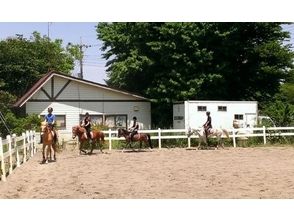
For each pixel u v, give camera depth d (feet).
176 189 47.16
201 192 45.27
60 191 46.98
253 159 74.95
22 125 108.99
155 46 122.62
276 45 128.36
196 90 119.75
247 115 112.98
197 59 119.75
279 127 106.22
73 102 121.60
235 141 104.42
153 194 44.57
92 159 77.46
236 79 130.21
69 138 120.06
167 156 81.30
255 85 136.67
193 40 119.24
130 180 53.47
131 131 91.76
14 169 63.87
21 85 163.22
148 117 129.90
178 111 116.26
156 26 123.13
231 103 111.86
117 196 43.75
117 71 131.75
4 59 158.71
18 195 44.86
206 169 62.34
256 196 42.86
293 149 93.66
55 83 119.96
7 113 112.98
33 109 118.21
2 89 158.71
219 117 111.24
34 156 85.40
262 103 141.59
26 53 164.04
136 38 128.67
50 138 72.74
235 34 122.52
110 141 97.14
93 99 123.65
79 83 122.11
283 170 60.75
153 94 127.13
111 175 57.88
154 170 62.03
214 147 99.55
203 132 95.40
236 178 53.88
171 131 100.12
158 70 128.26
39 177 57.21
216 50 123.85
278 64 133.39
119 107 126.31
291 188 46.98
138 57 127.85
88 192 46.11
